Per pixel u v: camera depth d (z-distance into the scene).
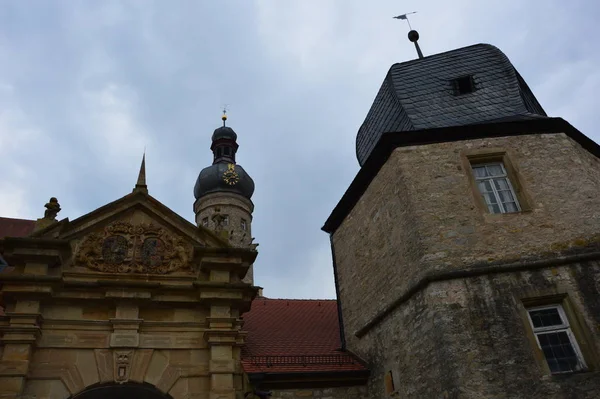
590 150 13.91
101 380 10.91
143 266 12.40
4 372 10.23
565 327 10.42
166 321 11.85
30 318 10.82
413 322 11.70
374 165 14.26
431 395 10.72
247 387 11.66
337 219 17.64
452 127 12.97
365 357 14.41
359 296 15.27
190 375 11.44
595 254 10.94
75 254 12.11
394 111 15.12
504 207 12.19
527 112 13.69
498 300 10.66
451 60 15.72
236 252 12.77
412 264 11.95
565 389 9.66
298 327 17.28
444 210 11.98
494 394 9.69
